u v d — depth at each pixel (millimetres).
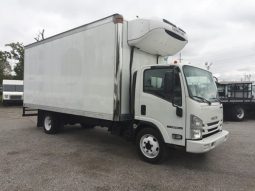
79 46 6586
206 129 4809
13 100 22062
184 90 4633
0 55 36562
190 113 4547
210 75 5648
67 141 7449
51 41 7797
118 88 5441
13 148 6531
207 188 4066
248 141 7598
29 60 9164
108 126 6352
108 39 5668
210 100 5219
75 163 5289
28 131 9164
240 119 13031
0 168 4902
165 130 4922
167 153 5172
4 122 11695
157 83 5047
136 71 5492
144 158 5395
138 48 5809
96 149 6508
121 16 5457
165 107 4891
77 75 6672
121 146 6855
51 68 7836
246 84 13320
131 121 5648
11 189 3916
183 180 4398
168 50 6227
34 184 4129
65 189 3949
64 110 7234
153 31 5344
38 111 9055
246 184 4246
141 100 5316
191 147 4531
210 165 5242
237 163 5391
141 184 4195
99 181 4301
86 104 6355
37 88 8664
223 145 7043
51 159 5562
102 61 5828
